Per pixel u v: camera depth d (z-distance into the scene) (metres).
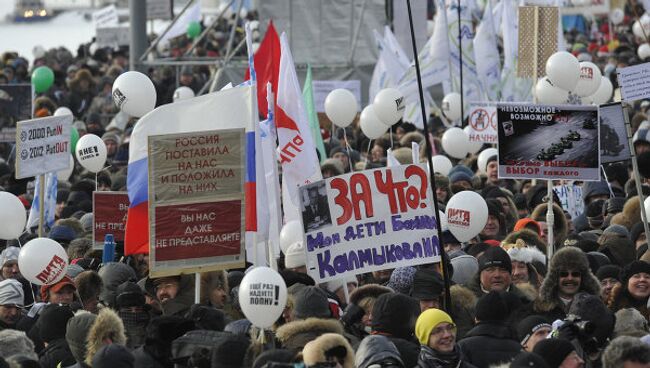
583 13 61.16
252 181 16.67
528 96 34.97
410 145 28.67
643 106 35.66
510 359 13.41
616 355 11.64
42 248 16.19
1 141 32.56
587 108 17.58
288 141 19.27
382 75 35.47
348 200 15.99
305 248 15.98
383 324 13.58
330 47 45.94
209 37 56.25
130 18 46.34
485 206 18.03
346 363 11.67
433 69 34.09
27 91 33.91
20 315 16.22
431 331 12.68
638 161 24.45
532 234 17.89
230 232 15.72
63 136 19.64
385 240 16.02
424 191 16.09
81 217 22.14
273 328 14.95
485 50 35.12
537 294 15.92
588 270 15.12
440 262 16.25
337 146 29.73
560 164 17.59
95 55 54.81
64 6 85.88
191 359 12.85
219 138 15.68
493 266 15.62
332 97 24.91
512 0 35.19
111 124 37.34
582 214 22.00
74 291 16.47
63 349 14.15
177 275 16.06
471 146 29.14
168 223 15.58
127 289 15.02
